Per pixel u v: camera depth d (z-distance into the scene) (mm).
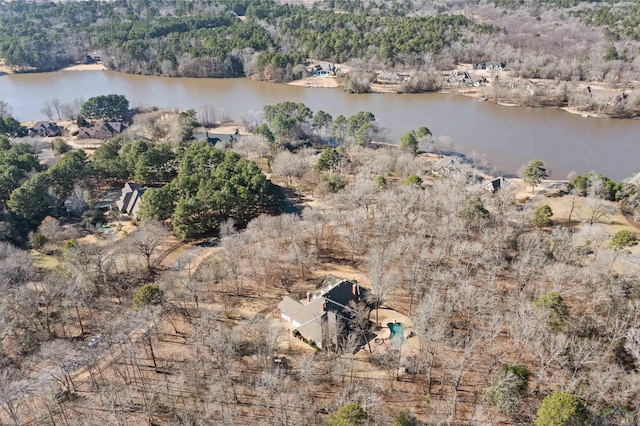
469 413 74000
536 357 80375
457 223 112875
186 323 94688
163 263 115875
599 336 83062
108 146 172375
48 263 116125
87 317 97438
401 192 133000
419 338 86625
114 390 75688
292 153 183000
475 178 156625
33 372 82438
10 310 92688
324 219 129625
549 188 158000
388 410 74562
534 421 67812
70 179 150375
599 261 98438
